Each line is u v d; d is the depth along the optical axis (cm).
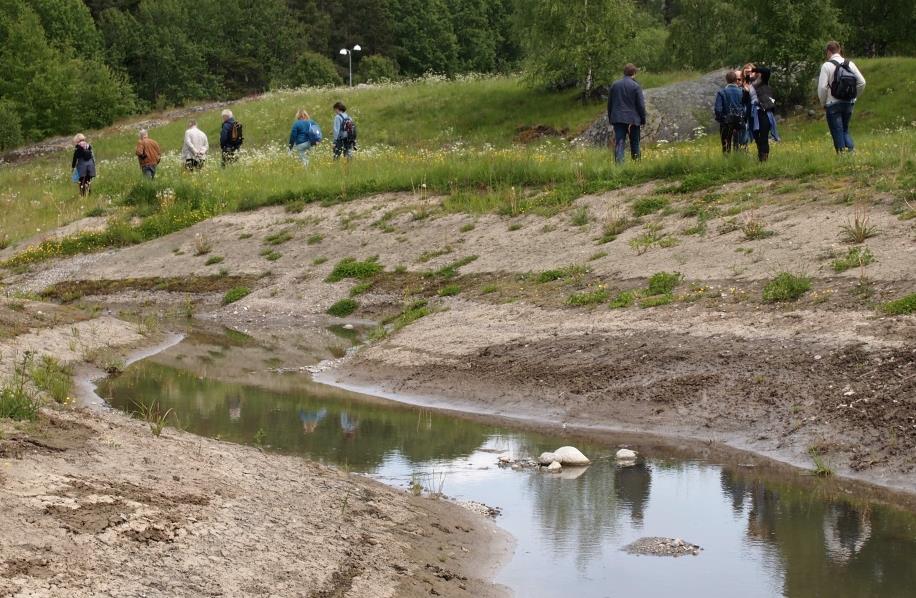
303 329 1543
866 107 3123
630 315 1184
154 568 489
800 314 1048
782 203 1451
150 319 1609
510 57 10444
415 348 1246
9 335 1288
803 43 3222
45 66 5622
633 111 1852
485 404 1036
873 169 1495
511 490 748
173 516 552
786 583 562
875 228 1241
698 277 1252
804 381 906
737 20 5344
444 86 4428
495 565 598
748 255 1277
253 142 4047
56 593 440
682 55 5769
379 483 742
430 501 707
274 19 9338
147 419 879
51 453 622
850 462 775
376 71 8631
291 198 2233
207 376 1202
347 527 609
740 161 1672
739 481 761
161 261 2058
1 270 2181
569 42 3838
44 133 5550
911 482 729
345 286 1712
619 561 602
